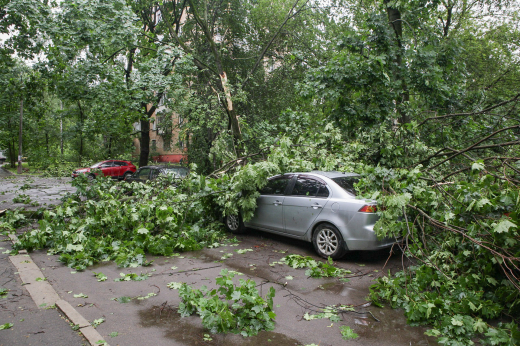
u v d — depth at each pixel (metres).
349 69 8.42
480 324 3.18
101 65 10.94
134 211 6.92
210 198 7.96
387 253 6.30
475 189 4.23
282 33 16.38
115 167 25.45
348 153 7.45
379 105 8.64
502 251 3.77
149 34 13.74
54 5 11.55
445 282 3.99
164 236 6.41
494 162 5.40
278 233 6.83
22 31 11.30
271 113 17.48
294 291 4.48
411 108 8.95
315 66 14.74
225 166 9.19
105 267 5.55
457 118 8.43
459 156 7.53
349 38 9.19
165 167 13.09
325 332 3.41
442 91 9.00
